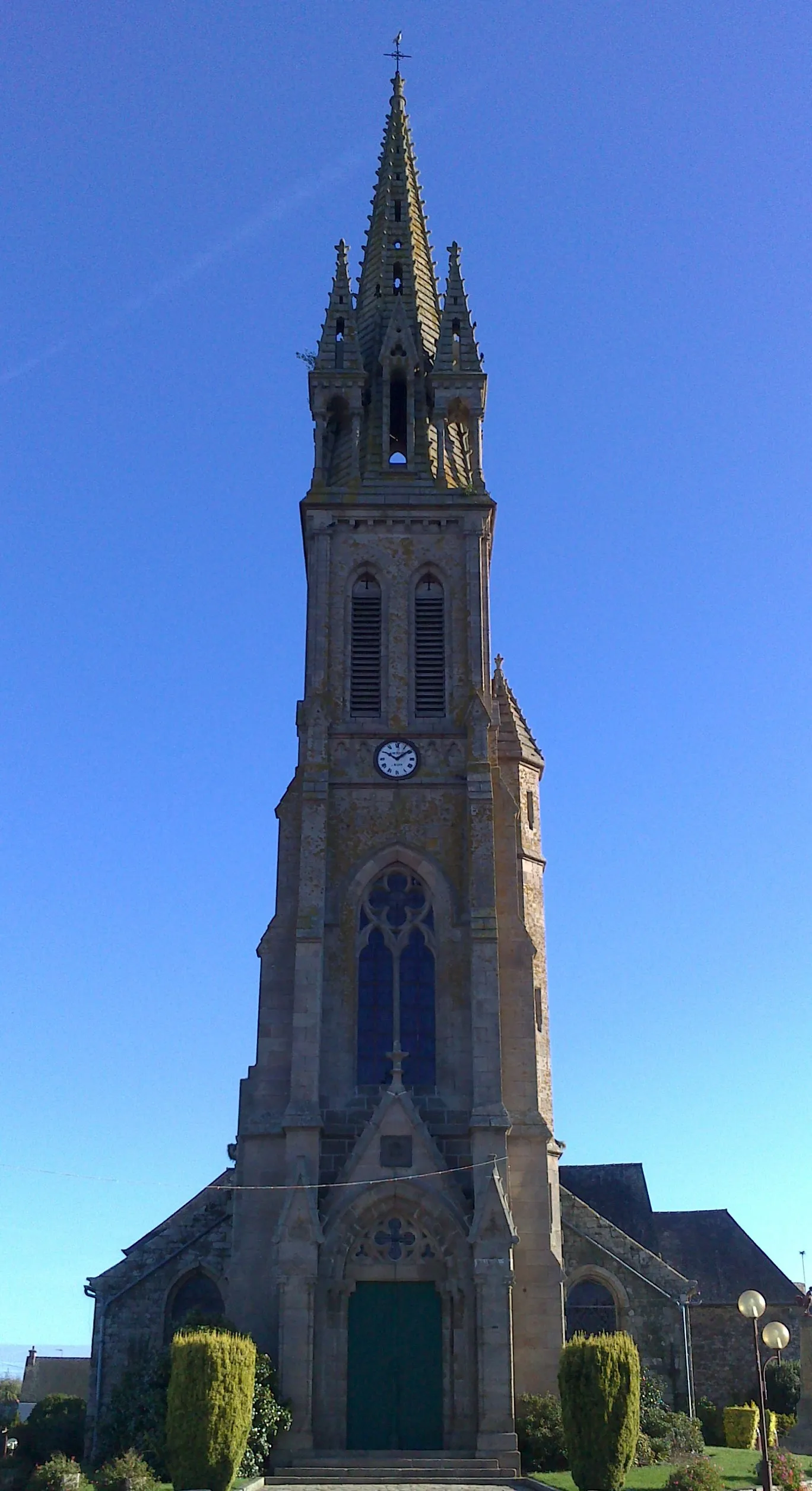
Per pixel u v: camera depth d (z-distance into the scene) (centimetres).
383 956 4712
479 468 5412
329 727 4978
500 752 5625
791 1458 3684
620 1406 3438
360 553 5253
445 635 5150
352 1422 4062
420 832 4847
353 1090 4500
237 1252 4328
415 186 6372
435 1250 4225
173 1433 3300
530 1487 3625
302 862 4700
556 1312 4228
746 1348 6219
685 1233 6712
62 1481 3500
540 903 5722
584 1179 6788
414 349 5659
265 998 4653
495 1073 4400
